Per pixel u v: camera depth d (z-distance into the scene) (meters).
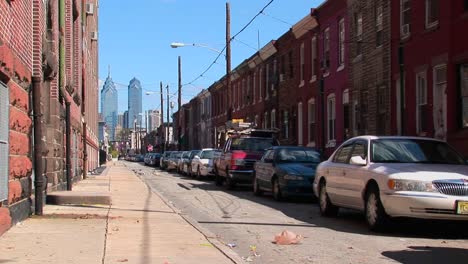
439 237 10.22
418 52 19.30
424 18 18.92
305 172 16.52
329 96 27.44
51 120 16.64
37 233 9.89
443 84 17.94
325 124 27.98
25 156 11.36
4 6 9.09
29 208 11.88
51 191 16.36
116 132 173.00
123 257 8.03
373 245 9.40
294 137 32.75
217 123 57.31
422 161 11.16
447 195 9.67
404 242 9.69
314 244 9.56
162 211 14.26
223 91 54.31
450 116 17.27
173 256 8.18
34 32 12.72
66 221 11.59
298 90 31.89
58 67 18.23
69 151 18.55
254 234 10.76
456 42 17.12
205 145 64.50
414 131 19.48
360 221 12.53
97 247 8.77
